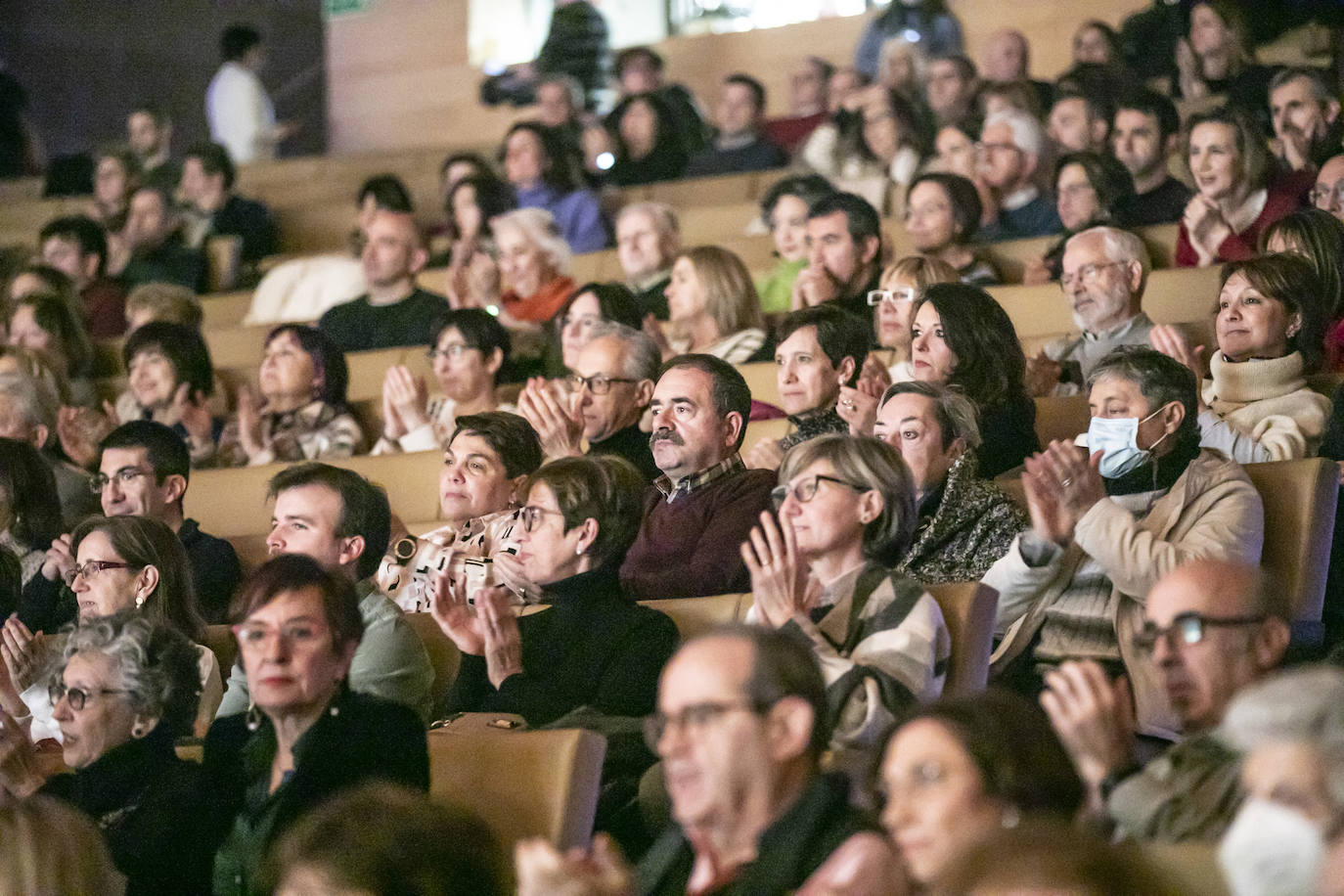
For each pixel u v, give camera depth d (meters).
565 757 3.59
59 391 7.47
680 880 3.29
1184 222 7.17
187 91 15.84
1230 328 5.34
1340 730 2.48
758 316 7.02
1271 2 9.96
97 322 9.55
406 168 12.98
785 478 4.10
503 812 3.57
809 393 5.61
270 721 3.74
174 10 15.88
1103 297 6.05
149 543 4.86
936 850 2.71
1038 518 4.16
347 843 2.83
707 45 14.10
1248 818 2.50
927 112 10.23
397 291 8.30
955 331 5.22
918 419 4.64
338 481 4.65
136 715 3.96
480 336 6.68
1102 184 7.50
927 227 7.50
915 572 4.51
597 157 11.13
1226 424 5.02
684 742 2.94
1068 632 4.30
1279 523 4.40
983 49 11.28
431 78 15.55
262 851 3.45
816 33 13.66
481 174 10.09
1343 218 6.75
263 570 3.68
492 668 4.27
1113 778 3.10
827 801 2.94
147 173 11.85
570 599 4.33
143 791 3.92
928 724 2.80
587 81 13.04
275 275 9.45
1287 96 7.58
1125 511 4.21
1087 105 8.98
